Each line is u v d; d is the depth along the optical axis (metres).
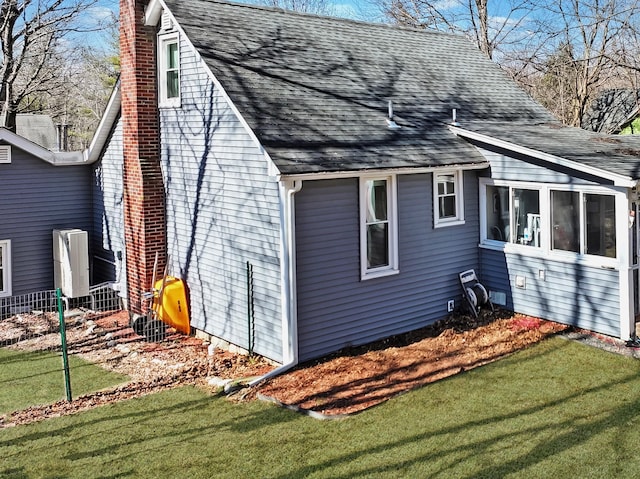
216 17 14.26
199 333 13.77
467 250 14.29
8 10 24.23
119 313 16.09
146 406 9.88
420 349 12.09
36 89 29.14
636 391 9.70
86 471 7.81
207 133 12.90
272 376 10.91
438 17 31.28
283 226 11.09
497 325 13.27
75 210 17.39
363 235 12.23
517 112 17.20
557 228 12.92
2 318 15.84
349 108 13.42
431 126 14.30
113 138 16.34
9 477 7.69
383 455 7.96
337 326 12.01
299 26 15.86
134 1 13.99
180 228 14.09
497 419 8.89
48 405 10.03
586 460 7.66
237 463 7.90
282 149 10.97
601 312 12.29
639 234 12.19
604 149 13.37
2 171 15.88
